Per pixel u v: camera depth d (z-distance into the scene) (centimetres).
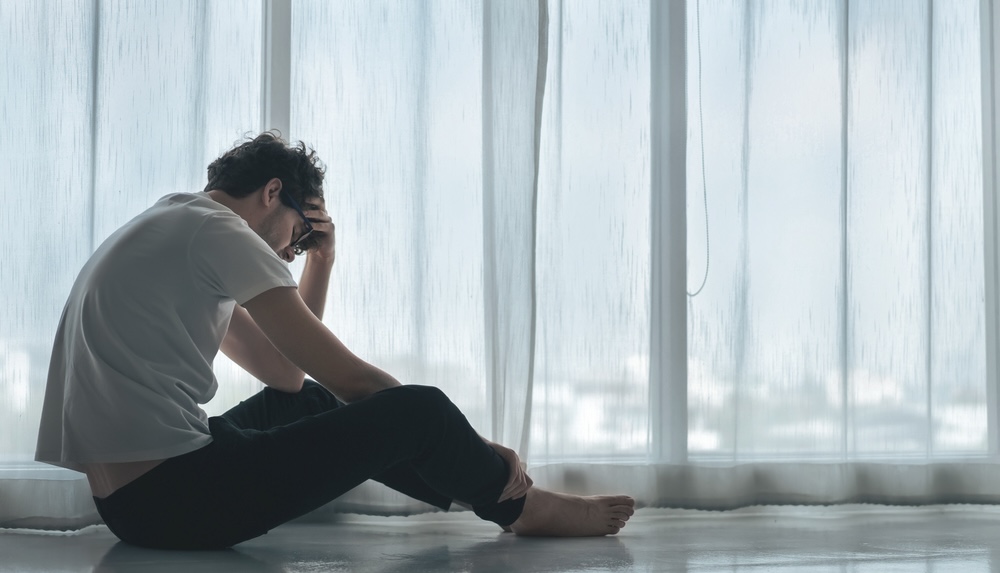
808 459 212
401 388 137
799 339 214
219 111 195
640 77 213
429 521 192
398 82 202
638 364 208
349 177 199
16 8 185
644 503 204
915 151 221
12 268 182
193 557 134
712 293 212
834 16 220
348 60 201
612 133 212
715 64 216
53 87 185
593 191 211
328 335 133
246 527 131
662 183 214
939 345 223
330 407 160
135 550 142
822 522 195
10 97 184
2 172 183
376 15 202
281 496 129
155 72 189
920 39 222
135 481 130
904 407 217
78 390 130
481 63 206
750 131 216
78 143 185
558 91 209
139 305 130
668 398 210
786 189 217
